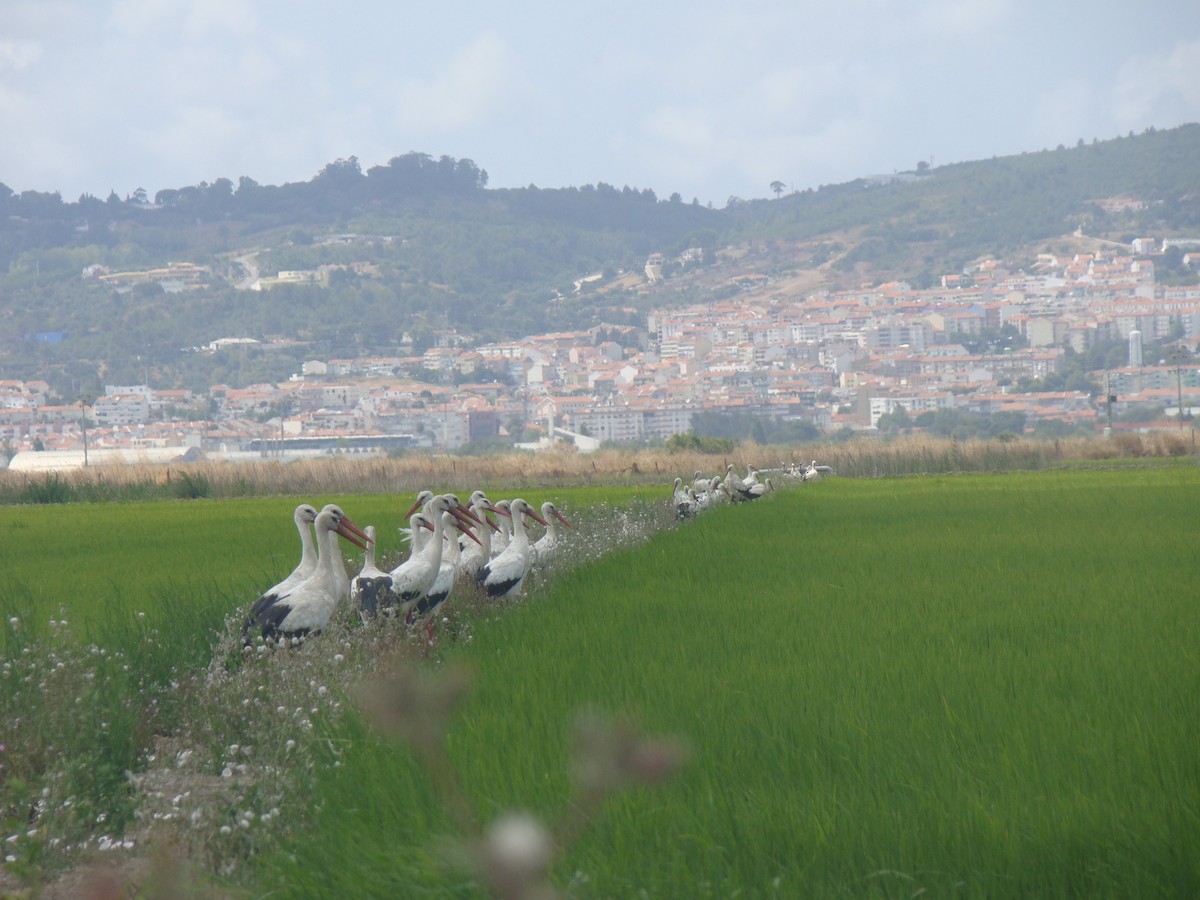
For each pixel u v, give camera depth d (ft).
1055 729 58.70
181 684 75.05
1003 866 42.55
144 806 53.16
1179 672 71.15
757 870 42.57
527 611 102.01
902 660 76.74
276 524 229.04
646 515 212.64
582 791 16.98
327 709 64.34
